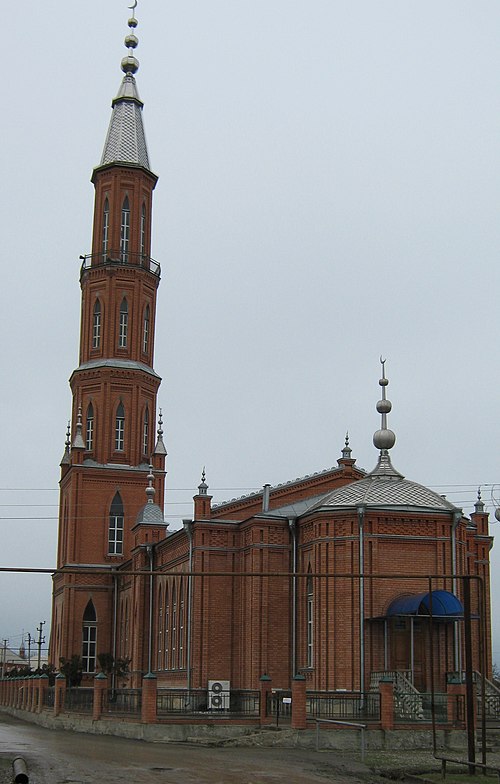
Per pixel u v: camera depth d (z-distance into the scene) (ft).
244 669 173.47
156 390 271.69
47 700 204.64
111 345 266.16
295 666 169.58
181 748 128.77
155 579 216.54
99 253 271.90
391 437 179.83
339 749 133.18
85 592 256.52
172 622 199.31
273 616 172.55
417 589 162.30
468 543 185.57
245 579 177.37
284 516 175.73
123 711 162.50
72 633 253.65
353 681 156.46
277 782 95.09
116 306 268.41
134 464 262.67
